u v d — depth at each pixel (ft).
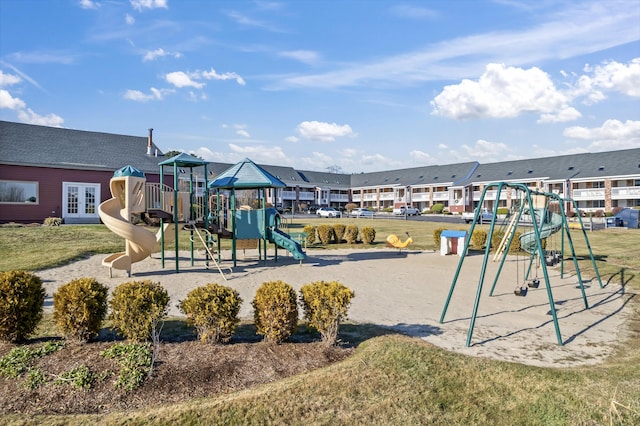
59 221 82.38
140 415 13.32
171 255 55.67
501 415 14.43
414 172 235.20
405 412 14.30
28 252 49.34
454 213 192.34
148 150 110.42
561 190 170.40
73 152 96.32
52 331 21.07
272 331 19.03
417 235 88.07
